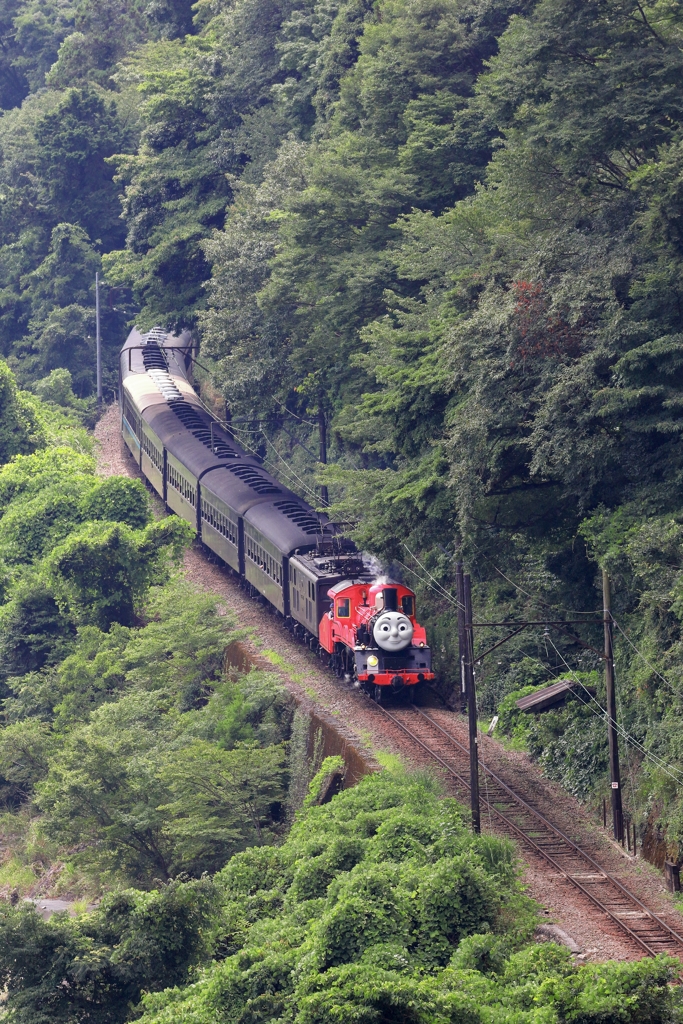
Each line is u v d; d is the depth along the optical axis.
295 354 75.56
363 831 42.09
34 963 35.78
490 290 51.00
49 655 74.69
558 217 52.94
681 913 37.88
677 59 47.38
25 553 84.00
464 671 53.44
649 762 44.91
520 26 52.59
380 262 67.62
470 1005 29.55
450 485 49.44
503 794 48.38
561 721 52.47
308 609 62.66
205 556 85.50
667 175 44.19
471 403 49.41
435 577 64.31
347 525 68.19
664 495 46.53
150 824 49.16
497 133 66.44
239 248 82.75
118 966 35.91
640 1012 28.88
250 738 56.31
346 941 33.97
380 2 86.38
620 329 45.53
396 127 74.44
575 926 36.66
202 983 34.59
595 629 54.31
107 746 51.28
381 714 55.28
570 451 46.56
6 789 68.62
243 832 50.09
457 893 35.88
